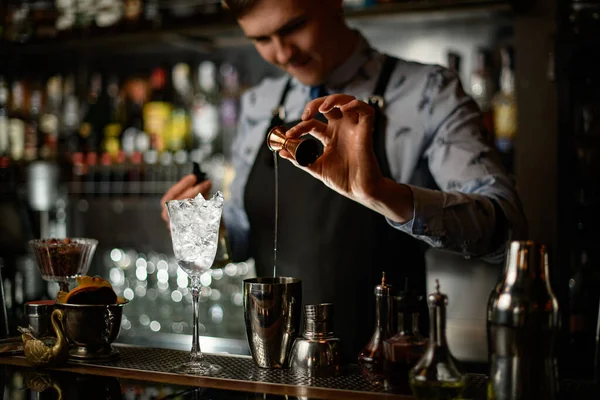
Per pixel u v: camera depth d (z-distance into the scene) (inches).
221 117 131.0
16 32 134.5
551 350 41.1
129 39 124.6
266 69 134.0
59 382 50.1
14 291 128.0
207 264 53.1
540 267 41.3
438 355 42.4
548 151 103.0
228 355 57.6
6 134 138.3
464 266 110.0
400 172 76.8
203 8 124.7
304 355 50.3
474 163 68.3
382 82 77.8
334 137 53.1
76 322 54.9
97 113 137.2
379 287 49.0
